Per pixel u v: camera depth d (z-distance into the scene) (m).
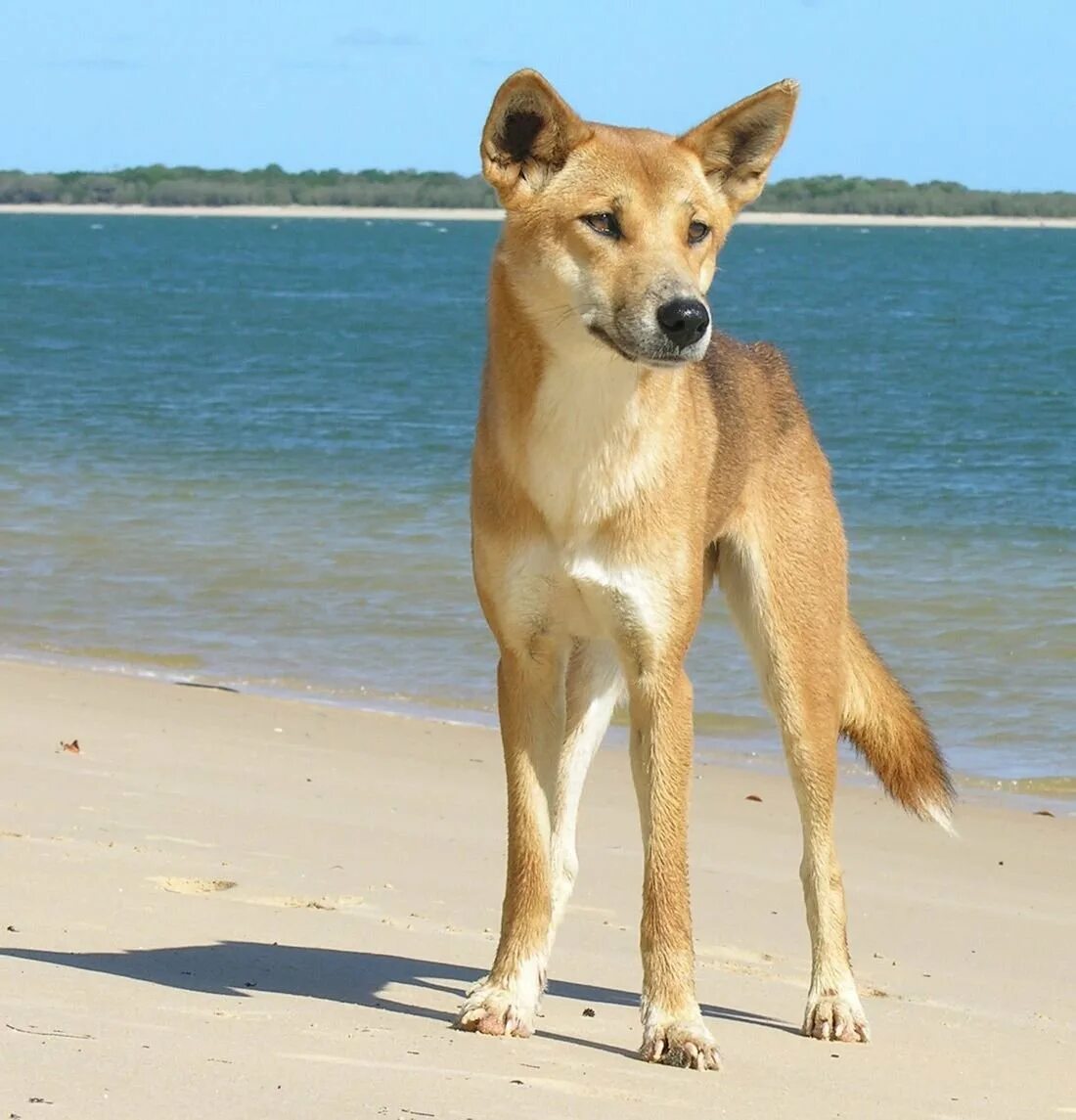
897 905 8.83
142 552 18.08
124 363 40.38
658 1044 5.80
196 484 22.34
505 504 6.26
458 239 166.75
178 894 7.59
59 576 16.95
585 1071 5.48
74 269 96.19
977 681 13.49
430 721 12.41
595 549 6.21
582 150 6.31
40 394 33.22
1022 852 9.91
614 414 6.09
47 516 19.91
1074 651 14.27
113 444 26.16
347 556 17.92
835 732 7.26
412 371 39.12
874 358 41.97
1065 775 11.48
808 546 7.32
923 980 7.55
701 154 6.58
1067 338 48.91
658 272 6.04
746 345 7.87
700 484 6.46
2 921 6.75
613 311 6.04
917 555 18.03
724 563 7.35
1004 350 44.66
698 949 7.82
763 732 12.45
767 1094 5.45
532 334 6.19
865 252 132.88
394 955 6.97
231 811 9.48
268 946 6.88
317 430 28.06
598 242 6.13
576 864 7.00
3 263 101.88
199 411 30.77
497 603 6.32
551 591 6.27
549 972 7.12
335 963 6.72
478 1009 5.96
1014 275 94.31
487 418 6.35
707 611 15.74
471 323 56.50
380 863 8.61
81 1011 5.34
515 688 6.32
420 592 16.39
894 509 20.84
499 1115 4.67
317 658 14.16
